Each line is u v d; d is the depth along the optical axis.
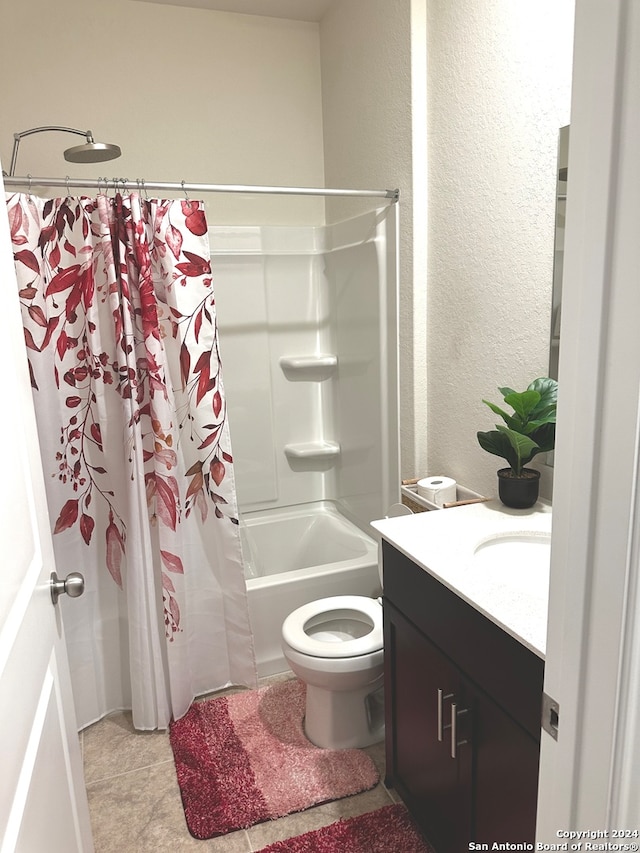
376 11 2.26
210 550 2.21
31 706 0.95
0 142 2.50
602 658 0.63
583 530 0.63
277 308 2.97
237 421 2.98
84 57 2.53
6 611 0.86
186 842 1.64
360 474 2.79
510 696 1.15
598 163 0.55
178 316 1.99
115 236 1.92
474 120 1.85
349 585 2.46
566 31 1.48
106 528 2.09
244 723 2.09
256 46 2.75
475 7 1.79
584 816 0.69
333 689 1.86
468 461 2.07
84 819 1.29
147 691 2.09
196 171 2.76
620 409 0.57
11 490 0.95
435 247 2.12
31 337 1.87
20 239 1.81
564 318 0.63
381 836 1.62
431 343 2.21
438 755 1.47
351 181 2.65
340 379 2.91
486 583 1.27
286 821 1.69
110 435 2.01
